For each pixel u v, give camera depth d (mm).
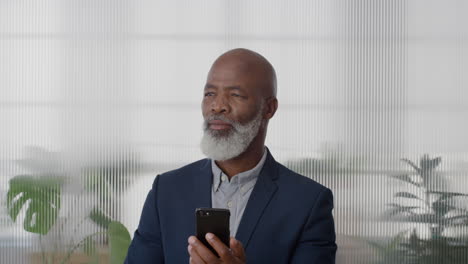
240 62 1104
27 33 2932
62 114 2938
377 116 2945
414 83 2955
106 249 2928
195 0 2936
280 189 1134
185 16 2938
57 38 2936
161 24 2939
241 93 1087
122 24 2934
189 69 2930
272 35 2941
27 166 2934
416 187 2941
